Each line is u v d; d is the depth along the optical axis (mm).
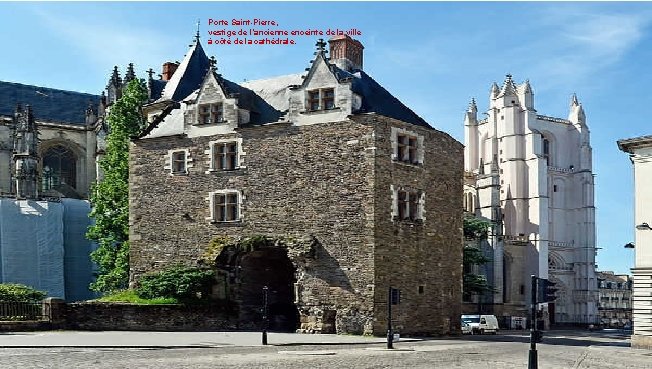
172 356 24797
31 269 65875
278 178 42688
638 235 41812
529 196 106125
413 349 31125
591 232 111875
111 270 53406
